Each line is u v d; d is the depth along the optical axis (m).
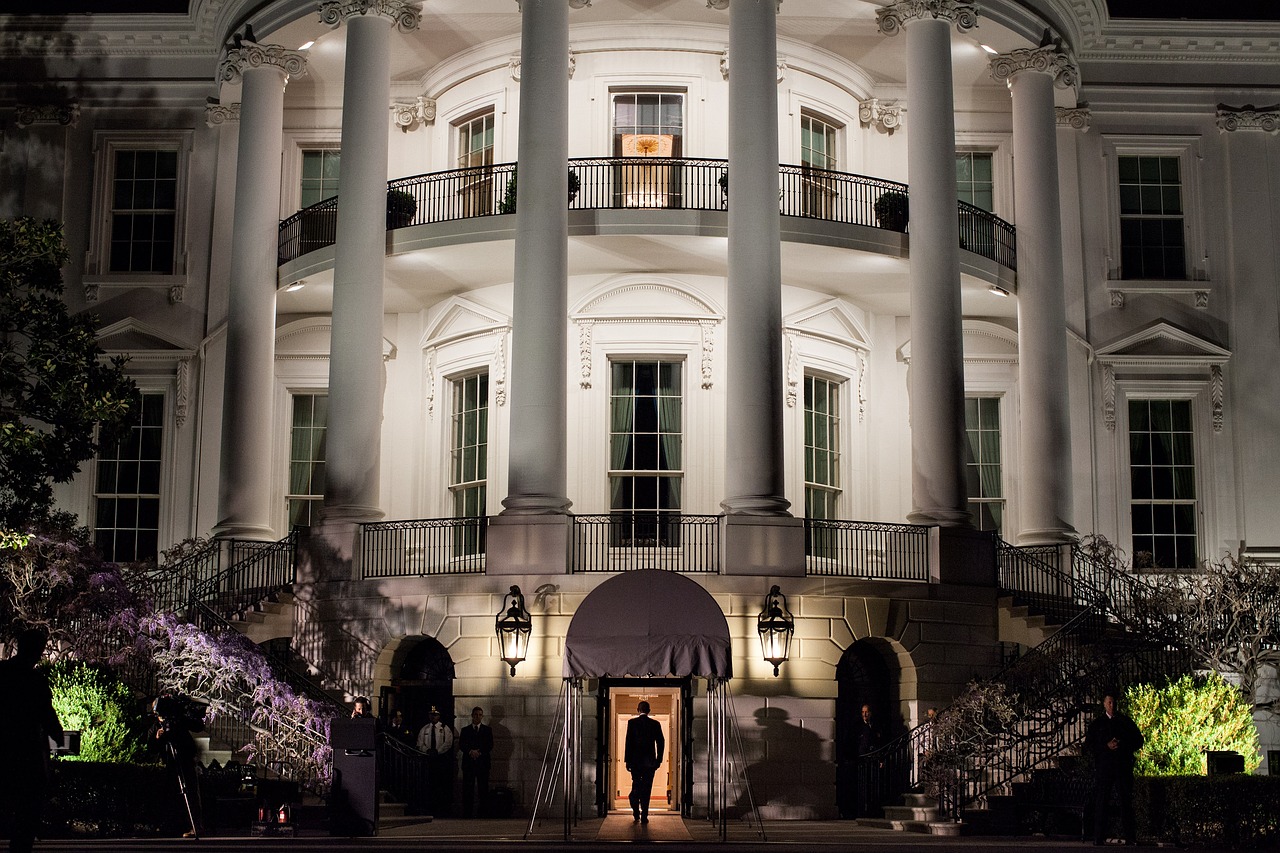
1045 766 22.41
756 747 24.53
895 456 31.12
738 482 25.77
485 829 20.66
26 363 23.98
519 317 26.22
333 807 18.17
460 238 27.81
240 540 28.56
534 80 26.88
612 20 30.00
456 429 30.25
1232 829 17.52
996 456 31.92
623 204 29.50
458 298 30.30
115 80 32.84
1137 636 24.77
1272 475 31.72
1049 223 30.20
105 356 31.59
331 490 27.22
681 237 27.42
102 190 32.56
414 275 29.62
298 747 21.78
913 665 25.70
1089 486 31.30
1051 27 30.70
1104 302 32.16
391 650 25.92
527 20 27.12
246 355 29.48
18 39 32.66
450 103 31.47
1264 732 29.55
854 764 24.81
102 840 16.78
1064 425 29.55
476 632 25.16
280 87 30.59
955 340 27.75
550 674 24.73
